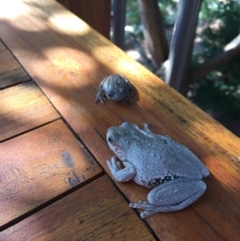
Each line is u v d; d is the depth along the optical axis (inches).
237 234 7.1
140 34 32.4
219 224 7.3
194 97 24.1
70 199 7.8
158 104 10.5
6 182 8.1
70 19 14.6
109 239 7.0
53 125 9.8
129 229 7.2
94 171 8.4
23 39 13.3
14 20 14.4
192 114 10.2
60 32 13.8
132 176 7.9
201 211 7.6
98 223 7.3
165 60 23.7
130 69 11.9
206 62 21.9
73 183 8.1
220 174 8.4
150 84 11.3
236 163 8.7
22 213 7.4
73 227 7.2
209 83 24.5
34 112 10.2
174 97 10.8
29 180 8.1
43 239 7.0
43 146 9.1
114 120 10.0
